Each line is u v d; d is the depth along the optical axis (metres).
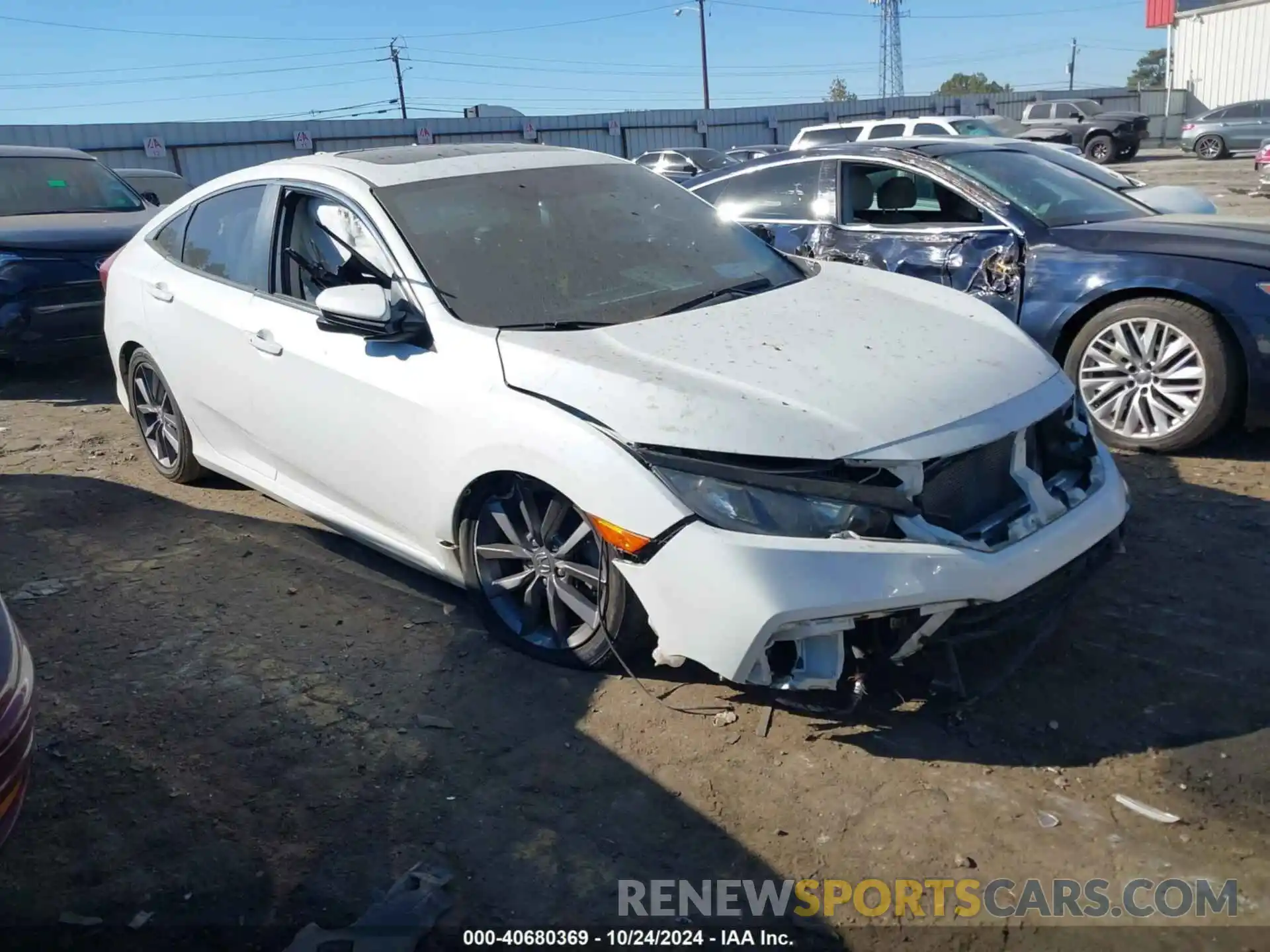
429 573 3.97
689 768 3.04
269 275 4.39
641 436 3.05
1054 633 3.61
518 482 3.41
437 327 3.62
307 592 4.24
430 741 3.21
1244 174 24.98
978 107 44.19
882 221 6.14
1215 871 2.57
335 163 4.32
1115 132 32.47
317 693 3.50
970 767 2.99
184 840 2.81
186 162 28.61
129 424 6.83
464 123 33.66
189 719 3.36
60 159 9.01
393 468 3.78
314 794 2.99
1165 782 2.88
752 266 4.28
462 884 2.64
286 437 4.29
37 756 3.18
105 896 2.62
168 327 4.90
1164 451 5.28
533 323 3.61
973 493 3.12
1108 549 3.40
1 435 6.63
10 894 2.63
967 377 3.29
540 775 3.04
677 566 2.97
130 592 4.28
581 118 36.38
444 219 3.97
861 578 2.84
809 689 2.96
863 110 42.53
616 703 3.36
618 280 3.94
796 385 3.14
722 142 39.84
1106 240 5.34
